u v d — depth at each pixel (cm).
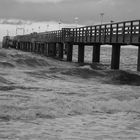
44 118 1276
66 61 5159
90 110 1490
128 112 1466
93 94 2067
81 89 2334
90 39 3975
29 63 4250
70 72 3391
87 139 970
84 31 4244
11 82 2483
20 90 2116
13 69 3562
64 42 5247
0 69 3397
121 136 1016
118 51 3547
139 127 1151
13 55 5206
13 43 12125
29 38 9138
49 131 1054
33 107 1471
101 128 1123
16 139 939
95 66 4144
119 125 1179
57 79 2962
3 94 1878
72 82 2811
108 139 975
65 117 1313
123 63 7081
